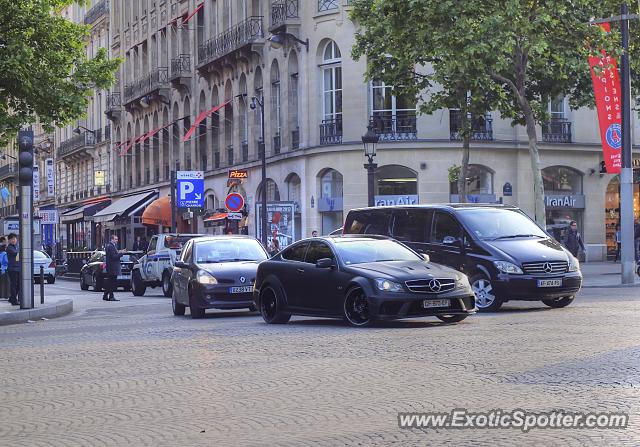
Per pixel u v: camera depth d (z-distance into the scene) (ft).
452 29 108.58
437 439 26.18
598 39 110.52
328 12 160.35
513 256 68.80
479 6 108.47
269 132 178.91
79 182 309.01
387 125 156.46
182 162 222.89
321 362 42.75
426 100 155.53
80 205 303.89
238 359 45.21
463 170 124.77
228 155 198.70
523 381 35.06
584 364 38.68
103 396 36.09
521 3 109.81
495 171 160.04
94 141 288.92
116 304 108.99
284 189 172.96
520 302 81.05
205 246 80.79
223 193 200.54
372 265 60.80
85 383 39.68
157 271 124.06
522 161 162.30
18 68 102.17
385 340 50.47
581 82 124.16
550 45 113.50
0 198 380.78
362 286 58.80
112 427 29.91
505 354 42.70
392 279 57.98
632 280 101.86
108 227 264.31
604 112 113.70
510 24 107.86
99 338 59.52
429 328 56.54
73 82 109.81
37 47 106.73
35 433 29.53
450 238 72.28
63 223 297.94
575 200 168.86
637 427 26.61
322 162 160.56
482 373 37.35
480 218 72.64
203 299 74.84
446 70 109.91
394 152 155.84
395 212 76.74
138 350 51.13
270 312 66.69
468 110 121.90
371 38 123.85
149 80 238.48
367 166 115.85
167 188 229.86
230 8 194.08
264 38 179.63
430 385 35.12
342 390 34.94
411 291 57.62
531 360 40.42
